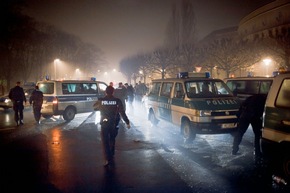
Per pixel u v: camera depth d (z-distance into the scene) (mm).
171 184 5109
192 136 8117
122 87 13969
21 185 5141
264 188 4895
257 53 27172
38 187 5047
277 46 24562
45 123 12547
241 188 4898
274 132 5164
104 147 6262
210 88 9164
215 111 7863
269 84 10430
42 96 12359
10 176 5613
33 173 5785
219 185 5035
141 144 8250
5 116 15344
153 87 11609
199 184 5094
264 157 5477
